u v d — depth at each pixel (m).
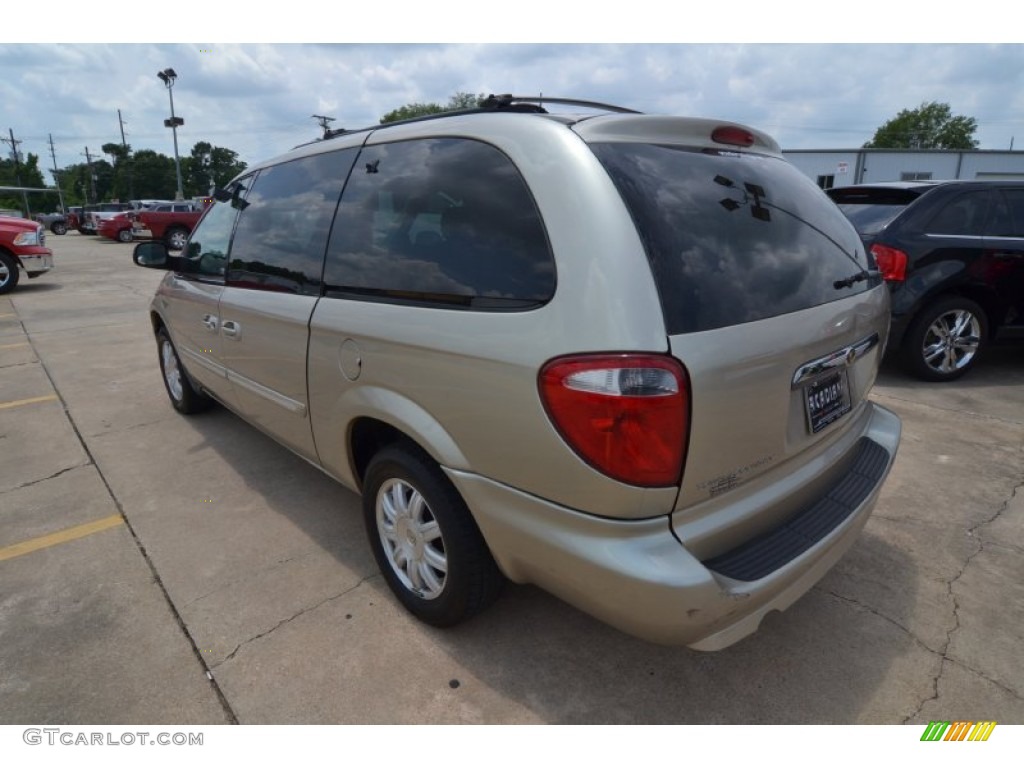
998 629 2.37
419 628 2.40
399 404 2.13
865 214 5.22
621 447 1.58
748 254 1.90
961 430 4.19
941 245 4.89
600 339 1.59
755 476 1.88
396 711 2.04
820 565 2.04
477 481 1.93
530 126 1.92
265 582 2.70
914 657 2.24
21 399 5.18
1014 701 2.06
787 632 2.36
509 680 2.16
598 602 1.74
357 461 2.60
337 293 2.43
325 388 2.49
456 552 2.12
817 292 2.08
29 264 11.48
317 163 2.78
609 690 2.11
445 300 1.98
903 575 2.70
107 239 27.83
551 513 1.76
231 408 3.68
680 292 1.66
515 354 1.73
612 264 1.62
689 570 1.63
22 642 2.35
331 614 2.49
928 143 70.31
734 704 2.06
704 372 1.62
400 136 2.37
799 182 2.41
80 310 9.48
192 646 2.33
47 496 3.48
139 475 3.73
